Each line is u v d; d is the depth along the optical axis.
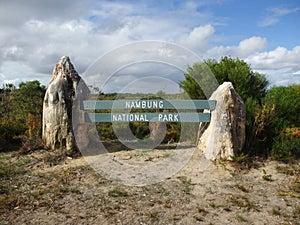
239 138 6.34
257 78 8.34
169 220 3.97
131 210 4.22
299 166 6.02
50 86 7.06
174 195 4.78
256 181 5.38
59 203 4.38
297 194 4.85
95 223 3.84
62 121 6.88
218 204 4.46
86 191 4.86
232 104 6.31
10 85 12.41
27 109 9.73
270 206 4.43
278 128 6.98
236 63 8.33
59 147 6.92
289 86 8.50
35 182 5.18
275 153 6.36
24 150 6.88
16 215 4.00
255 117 6.75
